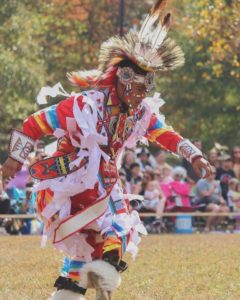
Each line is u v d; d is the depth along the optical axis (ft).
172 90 206.18
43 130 36.83
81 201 37.24
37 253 68.08
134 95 37.14
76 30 235.20
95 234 37.40
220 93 200.64
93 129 36.58
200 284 51.21
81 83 38.78
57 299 37.50
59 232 36.76
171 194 108.68
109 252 35.70
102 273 33.78
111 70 37.55
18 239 83.20
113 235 36.32
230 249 72.38
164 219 109.60
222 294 47.34
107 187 37.37
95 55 237.25
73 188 36.83
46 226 37.68
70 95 38.40
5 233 99.14
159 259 64.64
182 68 198.18
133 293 47.52
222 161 115.85
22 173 99.09
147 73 37.11
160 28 37.60
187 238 87.45
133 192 105.19
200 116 204.03
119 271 35.83
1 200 97.76
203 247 74.74
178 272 57.06
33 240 81.76
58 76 226.58
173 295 47.06
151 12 37.65
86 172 36.58
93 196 37.19
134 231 38.01
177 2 199.00
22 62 179.63
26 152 36.58
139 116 38.40
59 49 230.27
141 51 36.91
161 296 46.73
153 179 107.65
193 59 196.54
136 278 53.93
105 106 37.24
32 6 209.97
